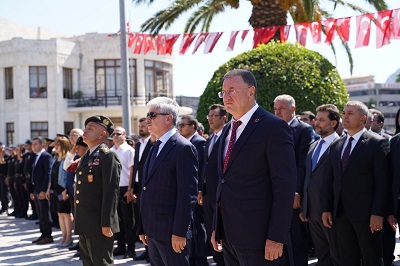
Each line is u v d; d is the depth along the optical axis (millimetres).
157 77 34781
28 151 12789
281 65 8891
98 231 5293
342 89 9297
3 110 33188
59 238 9891
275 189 3660
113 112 33531
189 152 4738
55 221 11398
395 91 82125
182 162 4688
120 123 34156
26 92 32406
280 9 12203
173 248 4582
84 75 33719
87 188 5352
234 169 3805
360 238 5160
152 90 34312
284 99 6172
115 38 33406
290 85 8672
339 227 5316
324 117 5781
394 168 5277
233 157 3811
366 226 5109
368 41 8547
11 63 32594
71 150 8641
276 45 9453
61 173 9242
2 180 14461
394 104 81625
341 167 5285
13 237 10156
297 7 13227
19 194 13266
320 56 9367
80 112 33594
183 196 4605
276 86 8695
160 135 4926
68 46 33250
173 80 36750
